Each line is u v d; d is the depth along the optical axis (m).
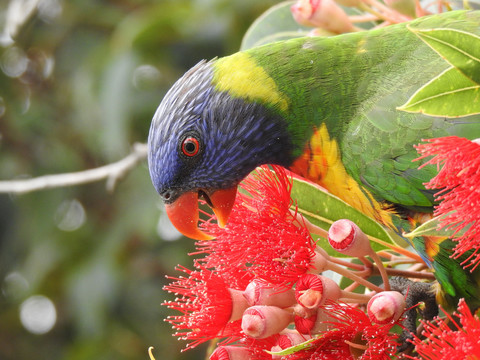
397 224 3.83
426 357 3.09
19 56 8.24
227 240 3.54
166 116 3.92
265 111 3.82
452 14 3.76
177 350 7.45
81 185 7.88
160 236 7.66
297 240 3.38
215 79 3.88
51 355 7.93
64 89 8.09
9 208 8.02
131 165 5.89
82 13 8.12
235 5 7.09
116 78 7.20
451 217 2.95
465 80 2.85
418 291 3.53
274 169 3.71
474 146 2.86
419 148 3.32
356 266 3.66
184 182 3.95
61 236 7.71
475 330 2.99
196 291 3.54
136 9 8.04
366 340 3.30
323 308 3.26
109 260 7.43
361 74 3.78
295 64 3.84
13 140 8.00
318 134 3.82
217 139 3.87
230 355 3.38
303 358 3.33
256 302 3.33
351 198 3.91
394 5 4.20
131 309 7.54
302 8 4.32
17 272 8.08
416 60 3.68
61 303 7.87
